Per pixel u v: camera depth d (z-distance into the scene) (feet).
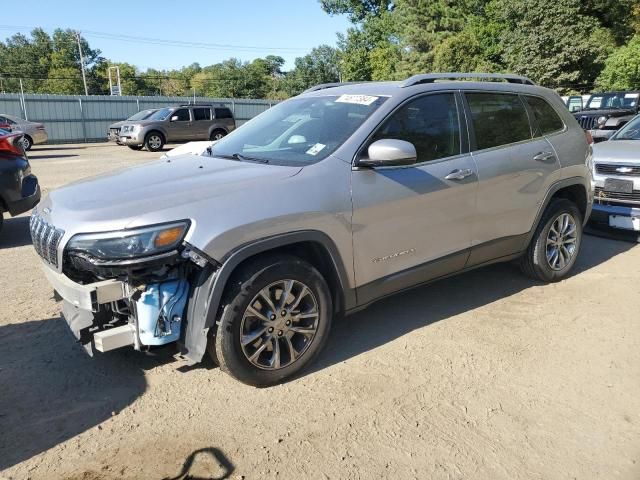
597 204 22.04
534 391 11.03
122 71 312.29
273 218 10.45
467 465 8.89
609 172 21.57
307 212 10.85
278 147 12.92
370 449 9.27
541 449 9.29
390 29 158.20
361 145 11.93
